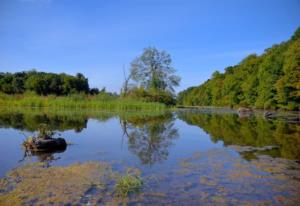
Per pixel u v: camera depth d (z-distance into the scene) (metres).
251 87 62.91
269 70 53.81
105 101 47.47
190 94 130.50
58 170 8.92
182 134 18.00
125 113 37.31
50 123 22.33
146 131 19.30
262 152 12.17
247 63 72.75
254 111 49.97
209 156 11.33
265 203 6.53
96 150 12.28
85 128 20.06
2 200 6.50
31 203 6.34
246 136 17.06
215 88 94.12
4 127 19.06
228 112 50.09
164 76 59.84
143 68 59.91
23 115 29.75
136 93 53.78
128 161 10.27
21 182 7.72
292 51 44.75
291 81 44.38
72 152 11.79
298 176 8.61
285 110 49.34
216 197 6.85
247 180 8.18
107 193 6.96
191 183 7.83
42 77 87.25
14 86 82.62
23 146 12.48
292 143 14.45
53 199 6.57
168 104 58.66
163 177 8.33
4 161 10.08
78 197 6.70
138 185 7.54
